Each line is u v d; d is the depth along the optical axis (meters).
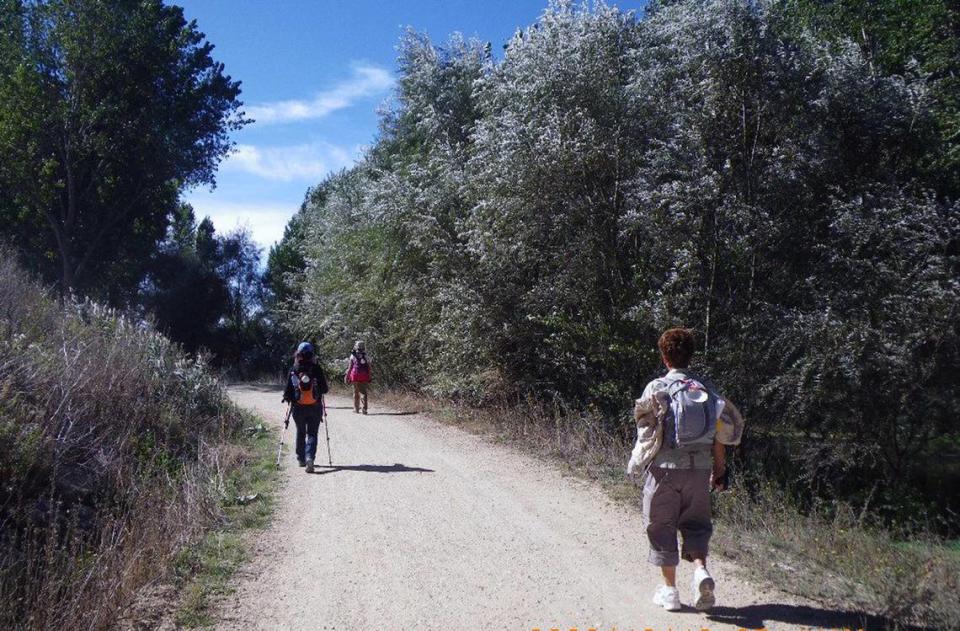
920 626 4.70
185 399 13.20
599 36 12.87
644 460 4.93
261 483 9.44
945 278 10.05
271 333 43.47
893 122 11.26
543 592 5.49
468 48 19.69
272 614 5.23
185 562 6.26
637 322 11.18
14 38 29.98
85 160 32.12
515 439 12.51
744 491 7.92
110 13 30.41
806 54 11.24
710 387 5.01
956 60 14.10
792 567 5.89
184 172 35.00
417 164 19.14
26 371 9.41
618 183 12.16
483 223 13.85
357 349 17.97
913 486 10.32
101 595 5.25
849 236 10.27
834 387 9.98
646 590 5.47
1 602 5.25
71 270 32.28
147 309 40.94
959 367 9.87
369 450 12.00
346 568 6.14
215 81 35.25
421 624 4.98
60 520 7.39
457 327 14.73
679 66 11.68
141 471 9.28
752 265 10.57
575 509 7.97
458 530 7.19
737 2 10.70
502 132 13.24
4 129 28.84
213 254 46.69
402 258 18.69
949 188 12.23
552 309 13.06
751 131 11.01
